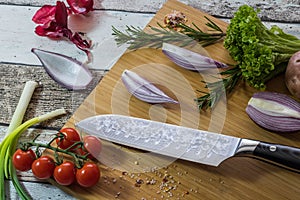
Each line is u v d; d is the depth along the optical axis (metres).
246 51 0.79
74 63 0.87
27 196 0.76
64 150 0.75
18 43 0.90
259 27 0.81
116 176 0.77
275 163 0.75
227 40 0.82
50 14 0.92
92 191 0.76
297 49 0.81
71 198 0.77
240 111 0.81
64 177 0.74
